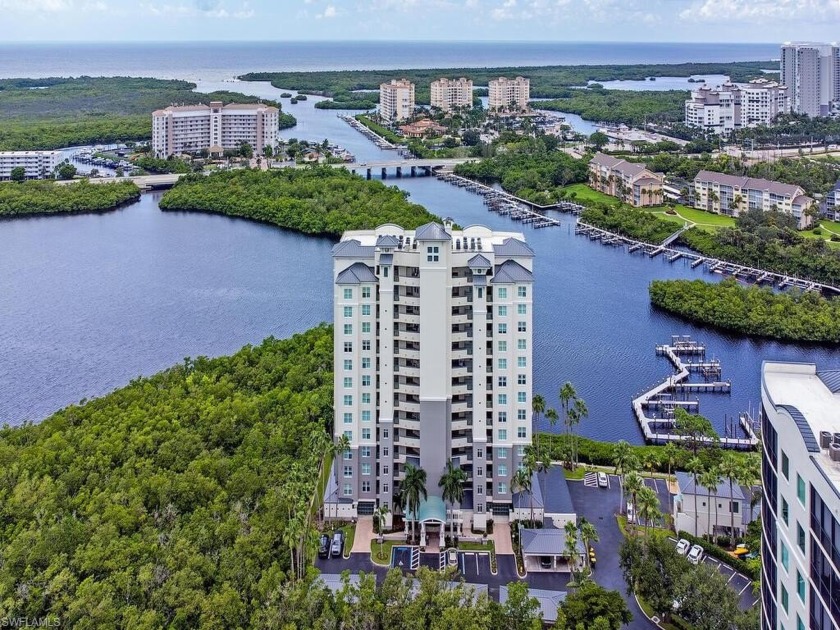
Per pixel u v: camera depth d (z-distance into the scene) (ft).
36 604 431.43
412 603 427.33
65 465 590.55
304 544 492.13
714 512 545.85
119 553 468.75
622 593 488.02
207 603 427.33
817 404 303.48
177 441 617.21
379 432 564.30
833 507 236.02
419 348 549.95
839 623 233.76
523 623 422.00
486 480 564.30
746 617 410.11
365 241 587.68
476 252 558.56
